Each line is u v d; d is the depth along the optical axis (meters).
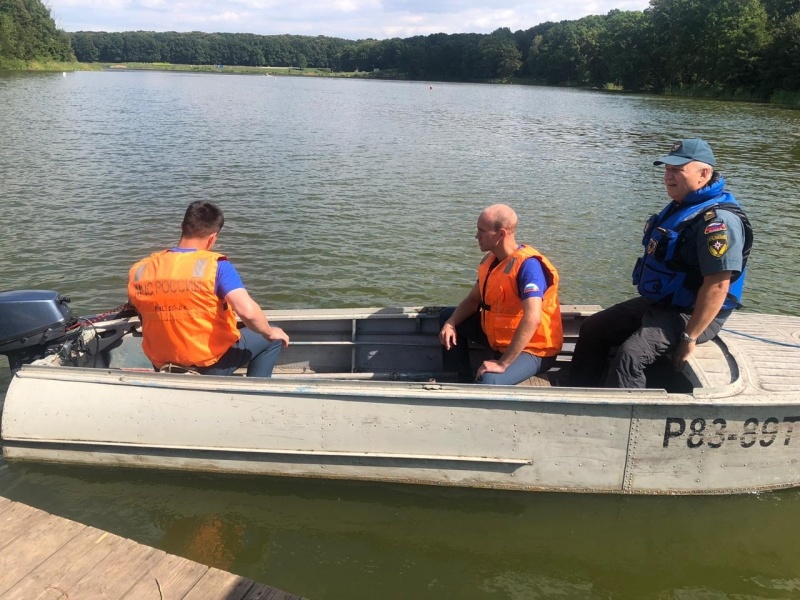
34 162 15.02
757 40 56.78
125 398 3.66
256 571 3.19
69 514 3.50
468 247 9.20
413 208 11.58
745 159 18.97
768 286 7.89
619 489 3.68
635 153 20.45
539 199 12.72
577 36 94.38
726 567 3.31
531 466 3.63
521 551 3.39
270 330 3.74
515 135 25.59
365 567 3.25
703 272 3.53
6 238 8.88
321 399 3.58
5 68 79.25
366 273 8.02
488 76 116.38
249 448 3.67
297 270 8.04
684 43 66.75
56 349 4.07
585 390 3.53
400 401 3.55
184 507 3.61
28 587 2.72
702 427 3.54
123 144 18.80
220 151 18.12
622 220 11.05
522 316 3.88
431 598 3.07
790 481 3.74
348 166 16.17
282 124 27.59
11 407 3.70
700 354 3.91
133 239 9.07
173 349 3.72
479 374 3.93
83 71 101.31
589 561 3.33
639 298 4.18
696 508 3.70
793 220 11.30
